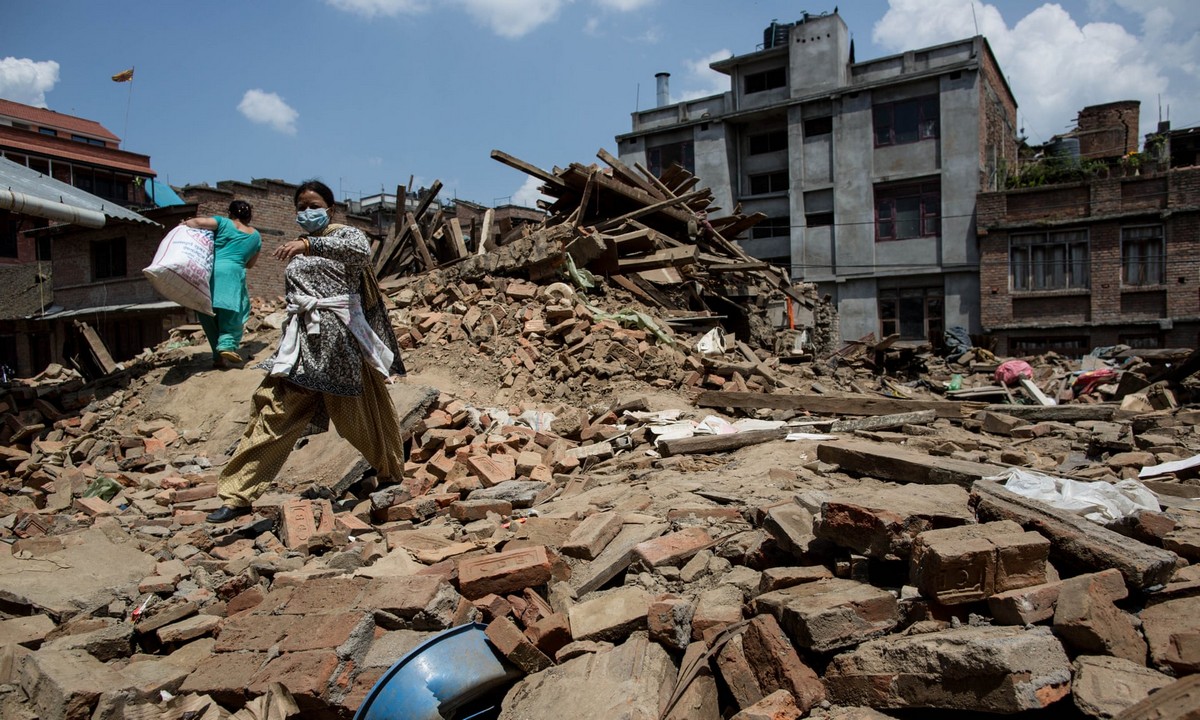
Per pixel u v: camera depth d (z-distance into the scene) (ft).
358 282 15.08
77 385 30.14
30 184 31.58
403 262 45.19
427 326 31.19
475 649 8.98
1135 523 9.40
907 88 94.27
